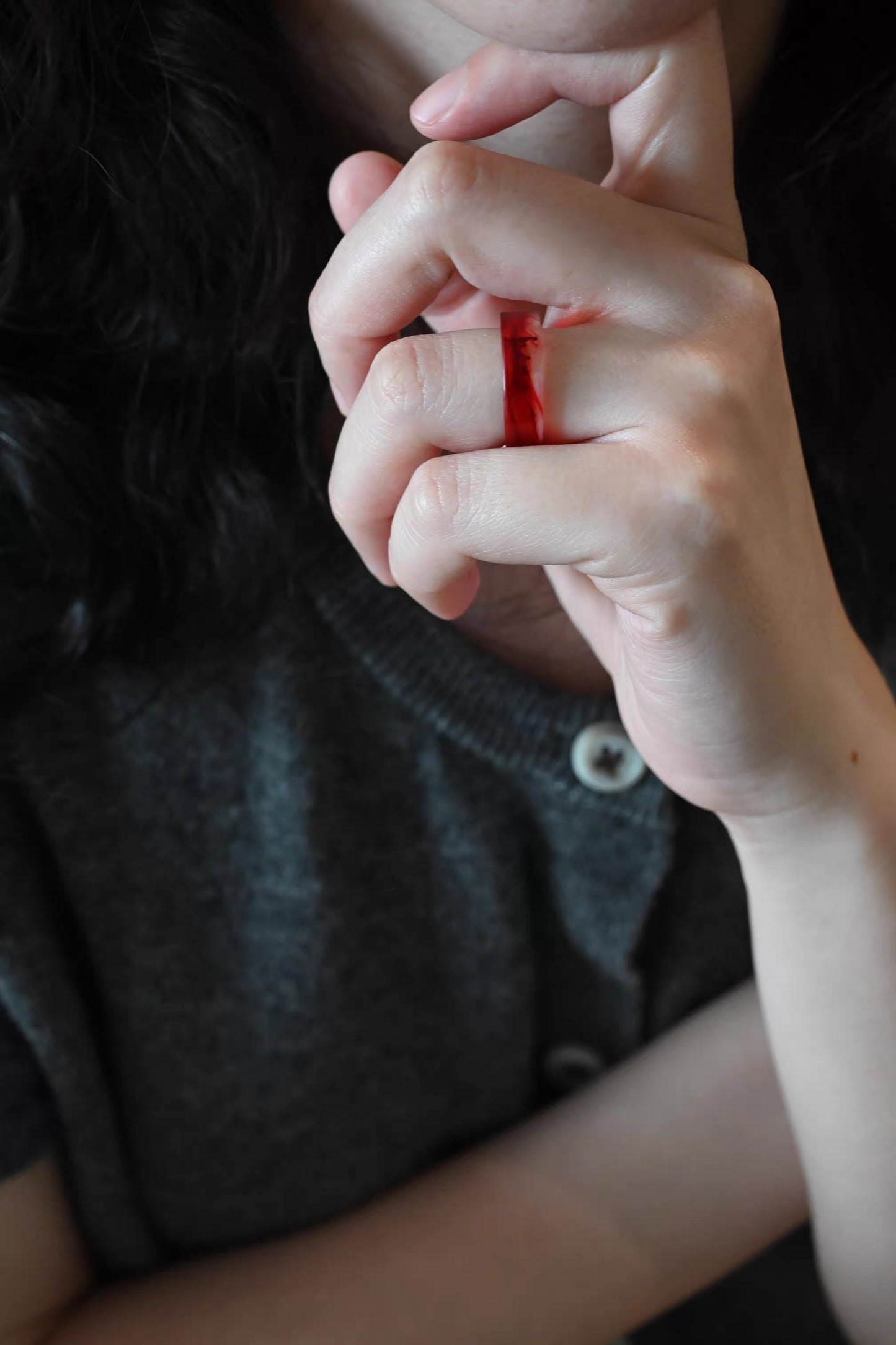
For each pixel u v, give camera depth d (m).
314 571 0.45
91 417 0.43
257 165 0.40
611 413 0.36
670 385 0.35
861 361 0.45
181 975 0.48
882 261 0.44
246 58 0.39
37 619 0.44
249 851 0.47
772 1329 0.64
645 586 0.36
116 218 0.41
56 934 0.46
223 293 0.42
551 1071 0.54
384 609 0.45
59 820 0.46
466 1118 0.52
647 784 0.46
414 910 0.48
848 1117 0.43
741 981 0.54
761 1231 0.49
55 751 0.45
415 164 0.35
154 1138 0.49
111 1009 0.48
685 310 0.36
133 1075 0.48
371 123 0.41
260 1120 0.49
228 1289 0.48
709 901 0.50
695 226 0.36
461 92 0.36
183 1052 0.48
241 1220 0.50
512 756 0.46
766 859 0.42
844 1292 0.46
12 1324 0.46
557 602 0.46
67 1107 0.47
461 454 0.36
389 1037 0.49
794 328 0.44
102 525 0.43
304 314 0.42
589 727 0.46
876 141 0.42
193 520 0.44
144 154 0.40
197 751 0.46
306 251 0.42
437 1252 0.48
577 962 0.50
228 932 0.48
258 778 0.47
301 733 0.46
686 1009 0.54
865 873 0.41
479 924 0.48
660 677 0.38
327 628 0.46
